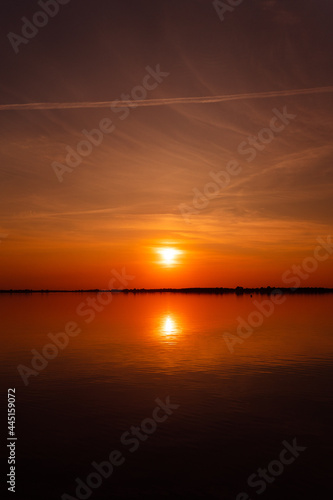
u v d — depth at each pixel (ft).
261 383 51.70
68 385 51.24
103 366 62.18
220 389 49.06
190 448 32.55
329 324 118.62
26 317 149.79
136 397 46.01
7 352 74.23
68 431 36.11
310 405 42.83
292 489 26.45
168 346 80.12
